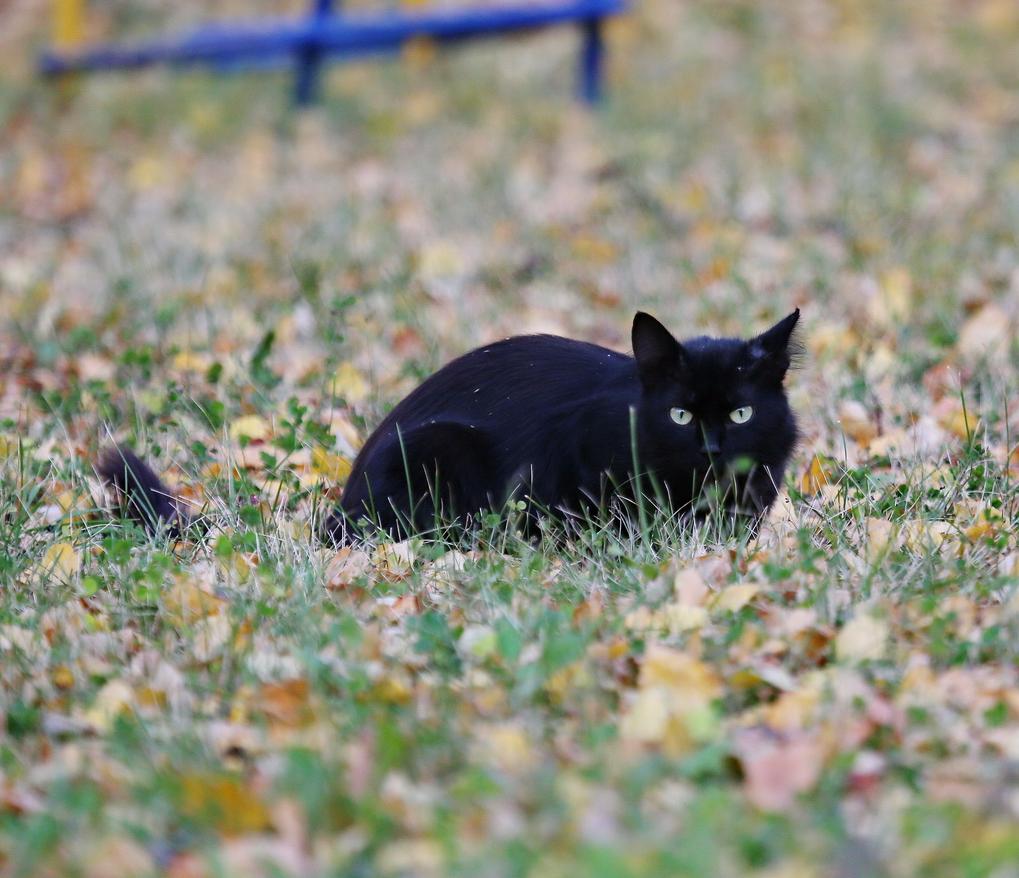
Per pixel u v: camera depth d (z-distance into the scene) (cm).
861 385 1237
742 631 788
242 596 873
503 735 678
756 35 3058
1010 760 651
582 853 573
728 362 969
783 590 843
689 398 964
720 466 970
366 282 1680
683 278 1658
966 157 2181
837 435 1181
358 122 2580
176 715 734
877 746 687
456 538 1018
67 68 2712
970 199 1930
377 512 1021
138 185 2247
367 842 601
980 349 1358
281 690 741
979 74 2731
